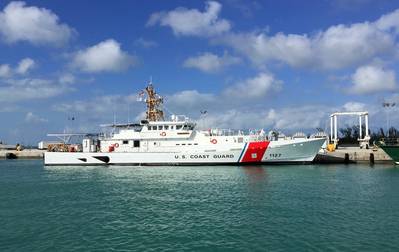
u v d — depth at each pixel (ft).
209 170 151.23
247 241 56.08
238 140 168.96
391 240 56.03
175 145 172.45
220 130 172.76
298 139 164.96
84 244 55.88
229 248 53.16
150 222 68.08
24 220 70.18
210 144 168.86
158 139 174.19
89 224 66.95
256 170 149.48
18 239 58.44
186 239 57.67
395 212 73.92
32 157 328.08
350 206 79.51
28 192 103.40
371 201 85.05
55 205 84.12
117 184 116.98
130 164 175.22
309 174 138.10
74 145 195.72
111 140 180.55
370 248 52.60
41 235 60.49
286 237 57.67
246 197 90.58
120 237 59.16
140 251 52.70
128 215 73.67
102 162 178.91
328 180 121.39
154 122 174.29
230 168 157.48
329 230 61.16
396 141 197.57
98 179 130.72
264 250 52.03
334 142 234.99
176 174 140.26
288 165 167.12
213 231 61.62
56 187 112.57
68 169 169.99
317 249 52.26
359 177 130.72
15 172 165.27
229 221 67.67
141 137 175.22
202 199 89.04
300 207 78.54
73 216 73.20
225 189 103.24
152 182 120.26
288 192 97.25
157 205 82.84
